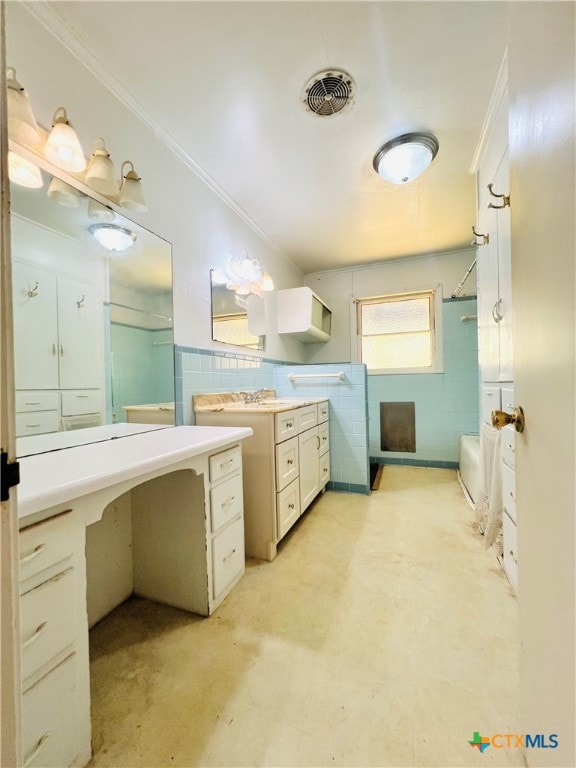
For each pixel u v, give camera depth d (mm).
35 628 673
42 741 676
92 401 1321
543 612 609
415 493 2650
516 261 732
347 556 1694
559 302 518
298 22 1156
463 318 3252
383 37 1218
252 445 1713
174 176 1773
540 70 560
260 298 2771
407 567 1576
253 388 2590
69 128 1091
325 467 2609
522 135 666
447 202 2379
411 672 1000
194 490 1287
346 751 787
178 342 1792
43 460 942
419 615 1249
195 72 1336
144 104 1484
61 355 1209
